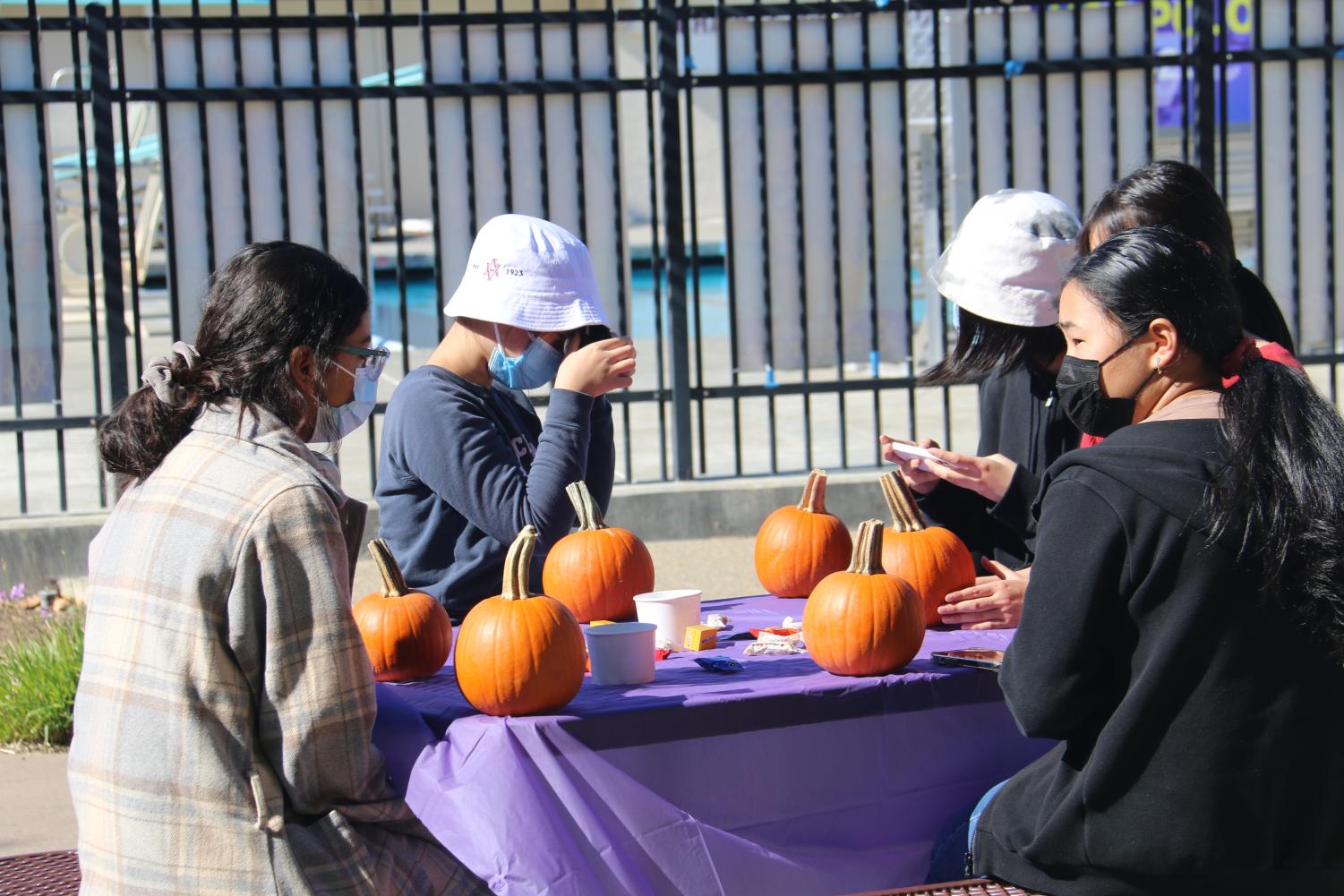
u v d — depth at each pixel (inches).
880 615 102.9
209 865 80.7
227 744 81.7
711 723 98.1
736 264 282.0
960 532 138.6
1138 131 283.9
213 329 90.0
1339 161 290.7
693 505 276.2
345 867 83.1
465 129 269.1
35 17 255.8
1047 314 133.0
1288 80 286.8
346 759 83.4
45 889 105.3
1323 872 85.9
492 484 124.5
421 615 108.7
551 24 268.2
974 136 281.1
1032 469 140.2
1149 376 89.2
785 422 385.4
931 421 378.9
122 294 261.9
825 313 285.0
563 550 122.0
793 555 131.4
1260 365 86.5
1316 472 82.0
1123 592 84.3
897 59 277.6
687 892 95.6
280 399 89.0
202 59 260.5
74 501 298.2
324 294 90.7
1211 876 84.6
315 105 263.1
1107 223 122.3
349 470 339.0
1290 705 83.0
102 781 83.0
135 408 88.2
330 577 83.4
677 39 270.4
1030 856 90.6
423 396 128.0
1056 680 85.5
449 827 92.3
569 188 275.0
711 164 960.3
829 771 101.9
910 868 105.4
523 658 94.7
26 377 264.4
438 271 273.3
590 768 94.6
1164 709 83.7
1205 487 82.7
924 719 104.3
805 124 278.5
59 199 605.3
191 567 82.2
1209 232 120.5
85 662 86.0
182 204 264.4
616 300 280.4
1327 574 80.8
